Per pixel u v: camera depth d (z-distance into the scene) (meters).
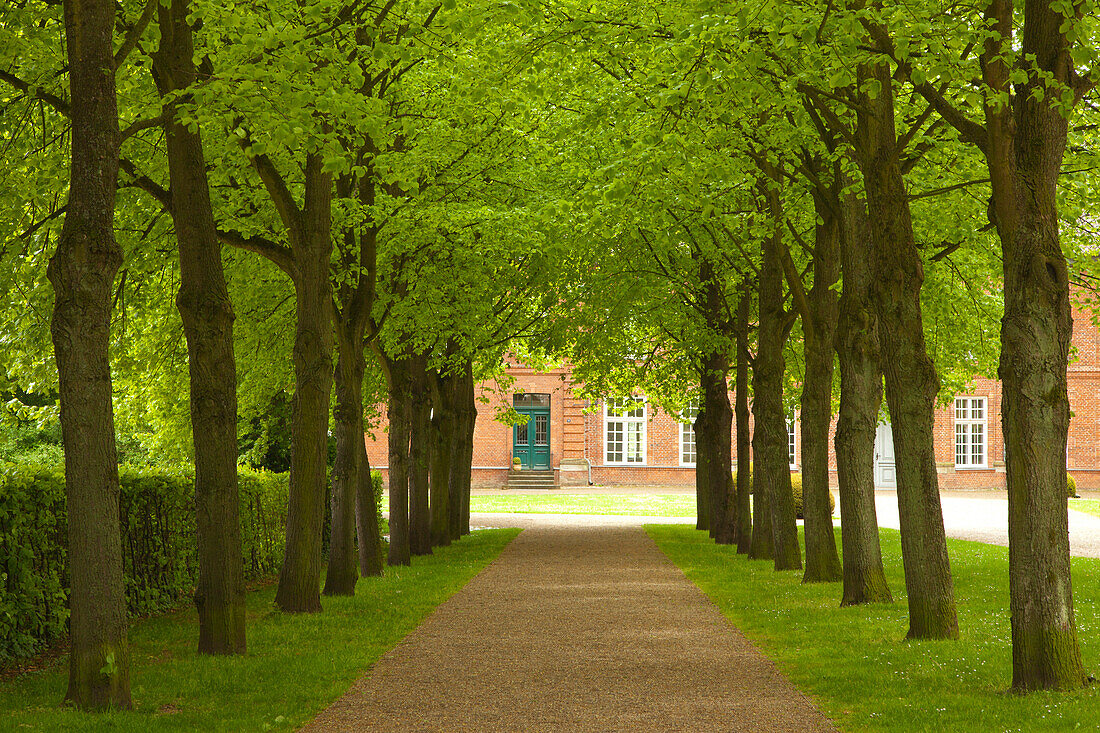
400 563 19.11
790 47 9.51
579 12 10.66
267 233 13.99
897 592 14.68
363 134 11.85
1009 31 8.60
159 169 12.15
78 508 7.41
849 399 13.56
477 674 8.82
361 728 6.98
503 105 12.17
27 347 13.66
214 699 7.91
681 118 10.91
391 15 10.77
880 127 10.42
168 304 16.86
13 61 10.09
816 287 15.82
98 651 7.44
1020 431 7.94
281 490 18.55
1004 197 8.38
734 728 6.89
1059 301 7.93
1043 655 7.82
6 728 6.82
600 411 50.88
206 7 8.54
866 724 6.95
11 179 11.30
